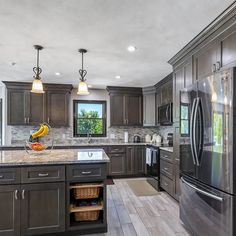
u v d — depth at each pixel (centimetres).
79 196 246
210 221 195
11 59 322
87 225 239
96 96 570
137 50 284
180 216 266
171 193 346
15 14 193
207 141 201
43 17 198
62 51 287
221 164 181
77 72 399
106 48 277
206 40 234
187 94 247
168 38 246
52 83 499
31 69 379
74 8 184
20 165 221
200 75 250
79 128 559
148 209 311
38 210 225
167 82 441
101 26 216
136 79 462
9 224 220
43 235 229
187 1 174
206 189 202
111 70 386
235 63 187
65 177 233
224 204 176
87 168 239
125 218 280
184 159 255
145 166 514
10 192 221
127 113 545
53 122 505
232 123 170
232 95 171
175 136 326
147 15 195
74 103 556
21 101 490
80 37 242
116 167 508
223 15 193
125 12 190
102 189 256
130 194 383
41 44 263
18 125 499
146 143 523
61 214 230
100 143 533
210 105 197
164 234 238
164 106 444
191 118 227
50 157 256
